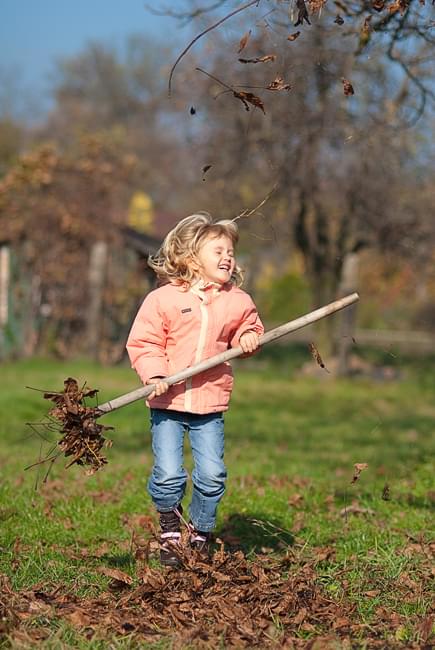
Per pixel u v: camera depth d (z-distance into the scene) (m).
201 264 6.00
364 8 6.91
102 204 24.69
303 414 16.70
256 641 4.75
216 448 5.96
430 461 10.87
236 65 18.55
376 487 9.21
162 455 5.92
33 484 9.02
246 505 8.20
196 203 25.41
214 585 5.47
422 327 37.31
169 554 5.90
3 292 23.38
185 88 21.17
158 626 4.96
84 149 25.58
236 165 19.91
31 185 24.06
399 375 25.36
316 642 4.71
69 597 5.35
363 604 5.46
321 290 24.53
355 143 12.99
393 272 27.14
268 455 11.66
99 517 7.67
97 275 23.69
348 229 23.80
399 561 6.18
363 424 15.41
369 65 13.23
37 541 6.86
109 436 12.83
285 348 30.70
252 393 19.72
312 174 20.69
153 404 5.93
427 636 4.90
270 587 5.51
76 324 24.28
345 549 6.71
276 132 15.22
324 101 13.45
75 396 5.56
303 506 8.34
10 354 23.45
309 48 10.20
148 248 24.06
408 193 22.36
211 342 5.94
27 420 14.20
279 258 44.50
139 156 63.72
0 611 4.92
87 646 4.57
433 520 7.64
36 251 23.94
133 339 5.94
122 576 5.66
